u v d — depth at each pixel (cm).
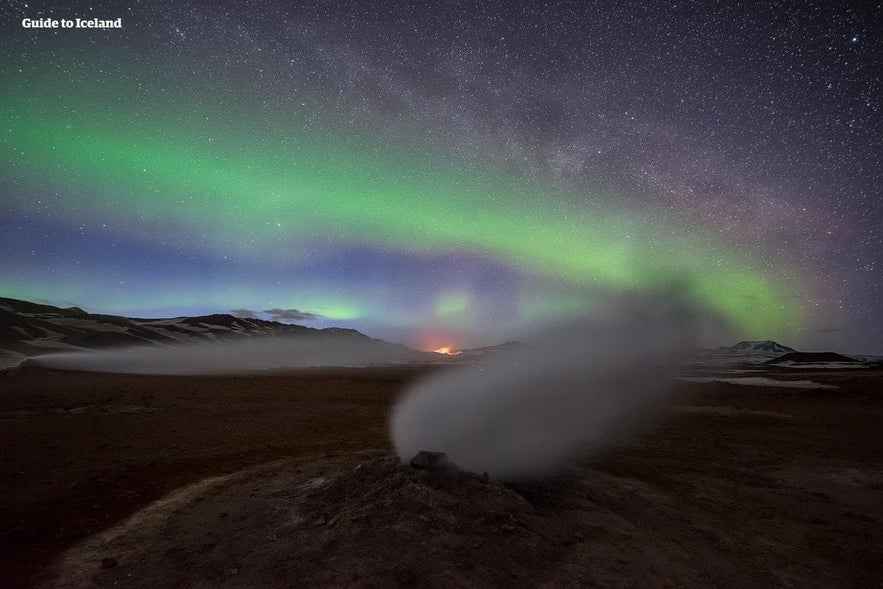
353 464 878
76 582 453
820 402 1945
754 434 1312
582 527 585
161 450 991
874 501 744
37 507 625
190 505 662
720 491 788
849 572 498
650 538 567
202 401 1811
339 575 436
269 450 1016
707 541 571
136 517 621
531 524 554
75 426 1212
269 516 605
